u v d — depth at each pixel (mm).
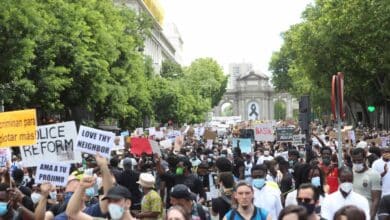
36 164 12102
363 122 82062
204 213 11242
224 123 113688
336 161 18953
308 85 80625
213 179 17641
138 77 59750
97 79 44625
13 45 31859
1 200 9781
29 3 32688
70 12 41312
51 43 39062
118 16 58375
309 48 59406
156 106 88000
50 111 44438
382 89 55062
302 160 20578
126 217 7859
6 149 15133
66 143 12016
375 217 13273
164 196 16000
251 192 9055
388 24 44438
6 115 12234
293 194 11414
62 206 10266
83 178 8375
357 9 47375
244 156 25578
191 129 51375
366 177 13156
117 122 63188
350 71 58094
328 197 10820
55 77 38719
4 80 33375
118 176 14922
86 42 42406
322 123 102625
